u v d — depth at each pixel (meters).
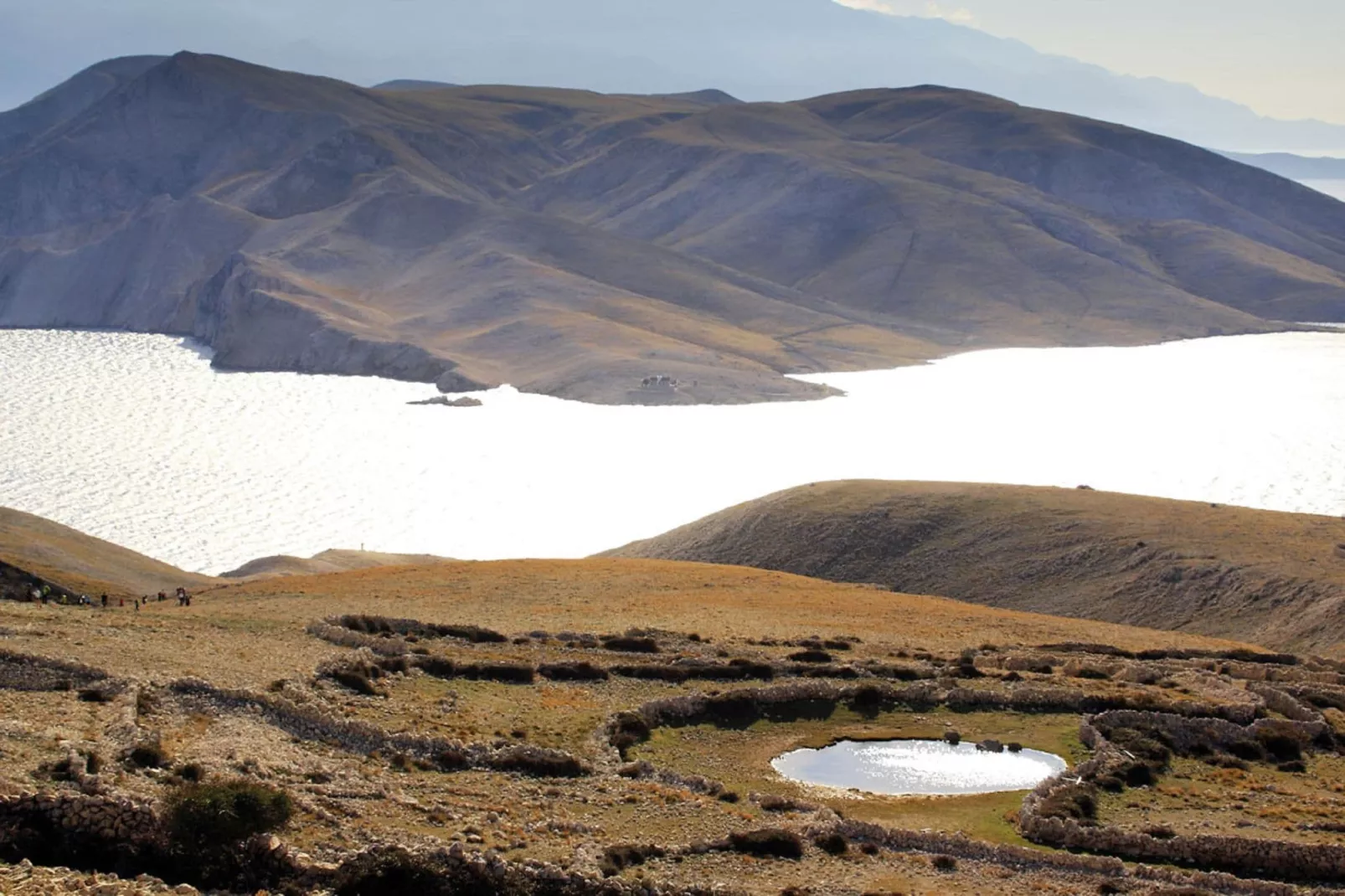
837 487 178.88
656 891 37.66
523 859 38.53
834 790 53.62
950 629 93.62
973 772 57.41
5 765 40.56
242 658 61.72
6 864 33.91
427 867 36.59
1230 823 49.81
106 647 60.50
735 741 60.59
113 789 38.31
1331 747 63.00
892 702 66.69
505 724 56.72
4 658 54.91
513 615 86.56
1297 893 42.94
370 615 79.06
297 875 36.06
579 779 50.25
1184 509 162.00
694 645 78.25
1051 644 89.44
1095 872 44.31
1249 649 98.00
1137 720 63.75
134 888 33.22
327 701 56.25
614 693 65.06
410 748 50.81
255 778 43.56
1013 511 162.25
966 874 43.28
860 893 39.75
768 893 38.78
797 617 93.69
